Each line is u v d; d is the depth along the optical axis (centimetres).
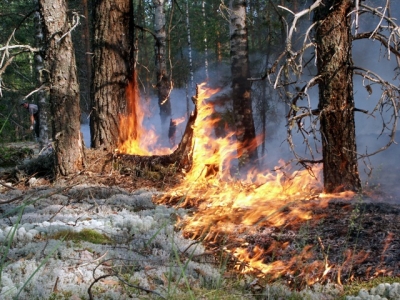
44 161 936
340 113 728
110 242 524
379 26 716
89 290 352
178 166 907
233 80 1113
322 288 426
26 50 852
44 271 407
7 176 948
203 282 441
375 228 548
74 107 874
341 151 732
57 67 856
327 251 491
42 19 850
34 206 707
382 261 466
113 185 842
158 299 378
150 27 3119
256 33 1688
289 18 1612
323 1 725
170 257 486
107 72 1005
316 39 733
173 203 742
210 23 2797
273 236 558
